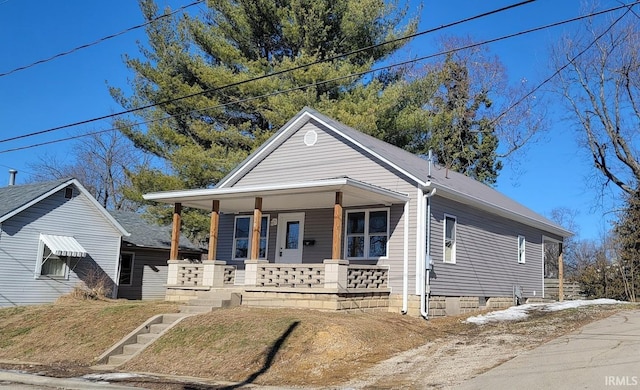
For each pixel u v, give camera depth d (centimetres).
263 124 2794
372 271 1647
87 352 1310
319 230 1914
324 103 2470
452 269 1798
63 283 2178
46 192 2139
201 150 2528
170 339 1277
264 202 1859
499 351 1158
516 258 2277
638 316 1619
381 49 2792
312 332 1205
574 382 851
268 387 952
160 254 2766
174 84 2559
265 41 2842
